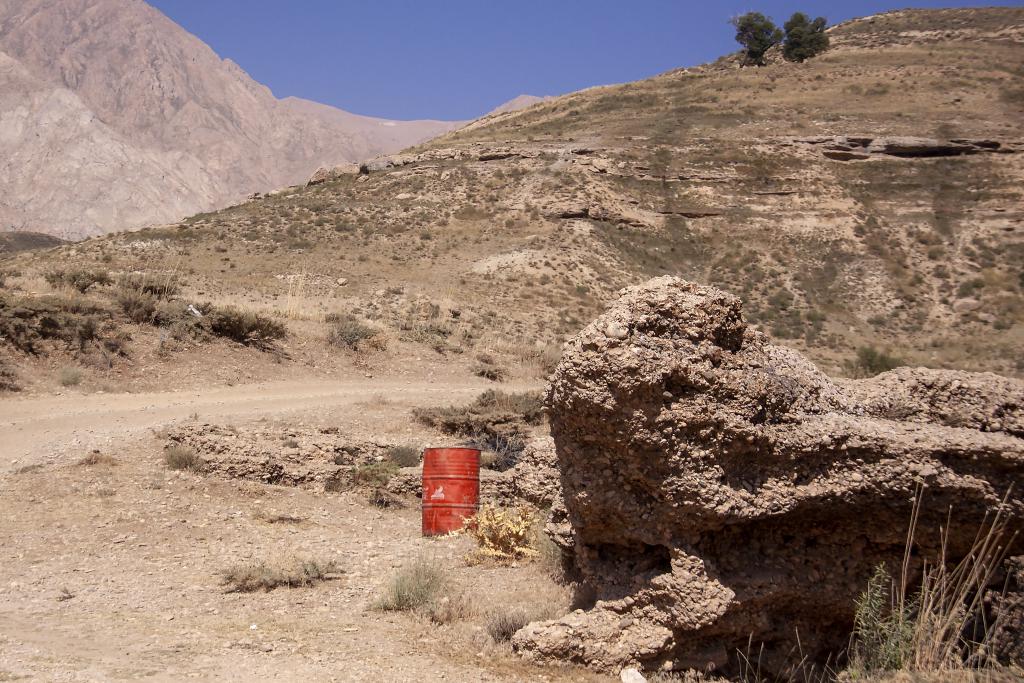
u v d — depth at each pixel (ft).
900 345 187.01
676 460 21.56
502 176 264.72
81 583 29.81
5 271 105.81
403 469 46.29
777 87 345.92
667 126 301.84
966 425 23.67
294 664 21.42
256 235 216.33
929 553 22.75
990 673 20.33
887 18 475.72
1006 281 212.43
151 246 203.41
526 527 33.27
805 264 223.92
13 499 39.60
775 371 22.93
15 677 19.16
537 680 21.31
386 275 180.45
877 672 20.81
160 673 20.18
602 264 208.54
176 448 46.29
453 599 27.14
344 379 84.33
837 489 21.80
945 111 302.45
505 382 92.48
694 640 22.11
